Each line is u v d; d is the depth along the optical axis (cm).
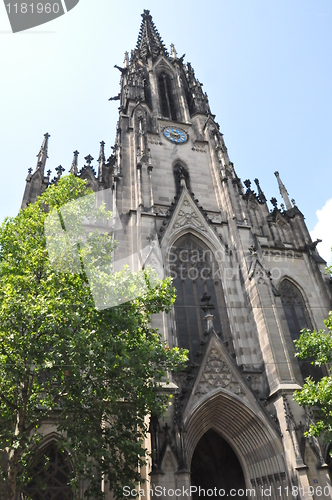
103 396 2081
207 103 6012
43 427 2770
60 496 2639
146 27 8419
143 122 4906
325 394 2522
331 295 4072
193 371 3155
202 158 5166
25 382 2022
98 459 1927
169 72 6756
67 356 1986
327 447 3070
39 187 4391
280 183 5247
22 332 2077
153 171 4747
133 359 2047
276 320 3438
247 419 3059
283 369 3175
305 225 4750
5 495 1733
